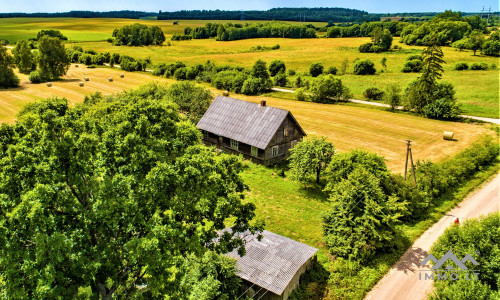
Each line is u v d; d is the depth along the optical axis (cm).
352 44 17400
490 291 1892
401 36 18675
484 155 4525
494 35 14225
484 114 6738
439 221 3291
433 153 4953
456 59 12925
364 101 8106
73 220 1636
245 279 2306
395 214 2762
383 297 2381
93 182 1733
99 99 6153
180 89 5900
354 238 2720
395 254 2808
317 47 17175
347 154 3575
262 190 3872
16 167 1661
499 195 3769
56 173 1630
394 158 4800
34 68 11581
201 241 1997
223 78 9550
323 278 2553
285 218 3316
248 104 4922
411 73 11306
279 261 2406
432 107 6619
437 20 19550
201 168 1953
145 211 1730
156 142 2042
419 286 2469
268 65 13012
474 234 2175
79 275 1484
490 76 10019
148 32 19175
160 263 1528
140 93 5975
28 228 1509
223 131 4866
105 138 1927
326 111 7356
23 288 1394
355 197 2812
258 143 4428
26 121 2020
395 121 6594
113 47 17750
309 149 3803
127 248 1534
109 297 1806
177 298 1833
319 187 3944
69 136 1712
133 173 1825
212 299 1995
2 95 8425
